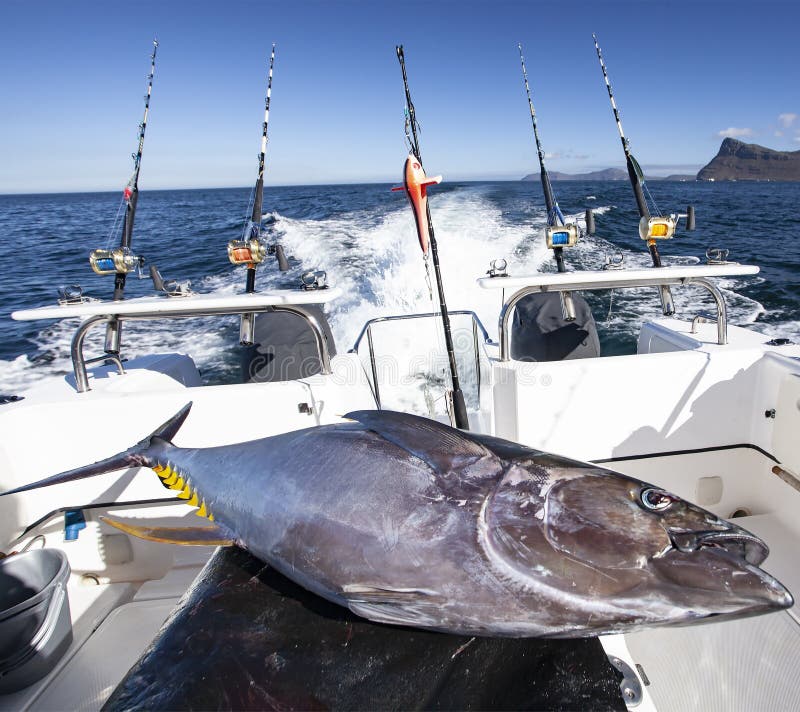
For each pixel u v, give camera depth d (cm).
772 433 232
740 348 241
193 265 1086
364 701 97
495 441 133
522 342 304
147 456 169
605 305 639
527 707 96
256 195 309
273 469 136
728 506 252
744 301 716
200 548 244
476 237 833
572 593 102
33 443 226
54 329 800
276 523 129
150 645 110
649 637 171
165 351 609
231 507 142
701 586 99
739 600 97
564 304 254
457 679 101
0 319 901
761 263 984
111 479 236
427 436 130
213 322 720
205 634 110
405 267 671
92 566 244
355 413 147
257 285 767
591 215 277
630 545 104
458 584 107
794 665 160
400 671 103
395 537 113
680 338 271
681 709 149
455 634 109
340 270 717
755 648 166
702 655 165
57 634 185
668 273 220
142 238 1609
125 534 241
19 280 1225
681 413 238
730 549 103
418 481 119
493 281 213
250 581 127
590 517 107
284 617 115
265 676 101
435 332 367
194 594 123
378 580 112
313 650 107
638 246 938
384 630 112
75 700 171
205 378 528
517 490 114
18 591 191
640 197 292
